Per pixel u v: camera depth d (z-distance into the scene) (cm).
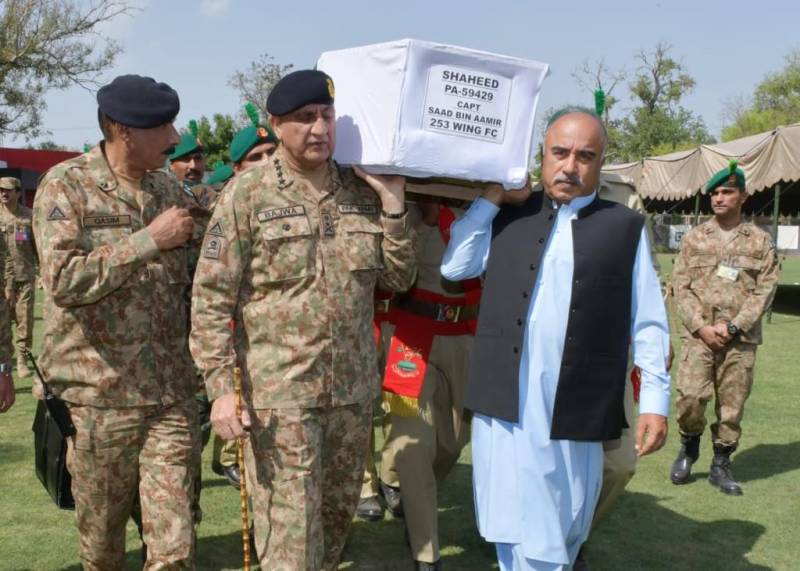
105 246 292
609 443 322
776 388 871
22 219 909
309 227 290
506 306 286
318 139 284
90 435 302
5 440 645
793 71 6500
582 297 277
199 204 337
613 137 6216
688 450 560
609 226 281
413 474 380
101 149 310
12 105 3122
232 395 282
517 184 301
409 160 292
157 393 306
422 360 382
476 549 436
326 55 322
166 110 298
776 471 584
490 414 283
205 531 456
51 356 304
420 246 389
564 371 277
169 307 312
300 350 288
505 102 302
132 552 426
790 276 2848
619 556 427
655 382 282
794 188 2139
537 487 280
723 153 1661
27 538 441
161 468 304
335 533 324
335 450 307
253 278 291
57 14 3053
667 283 576
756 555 430
